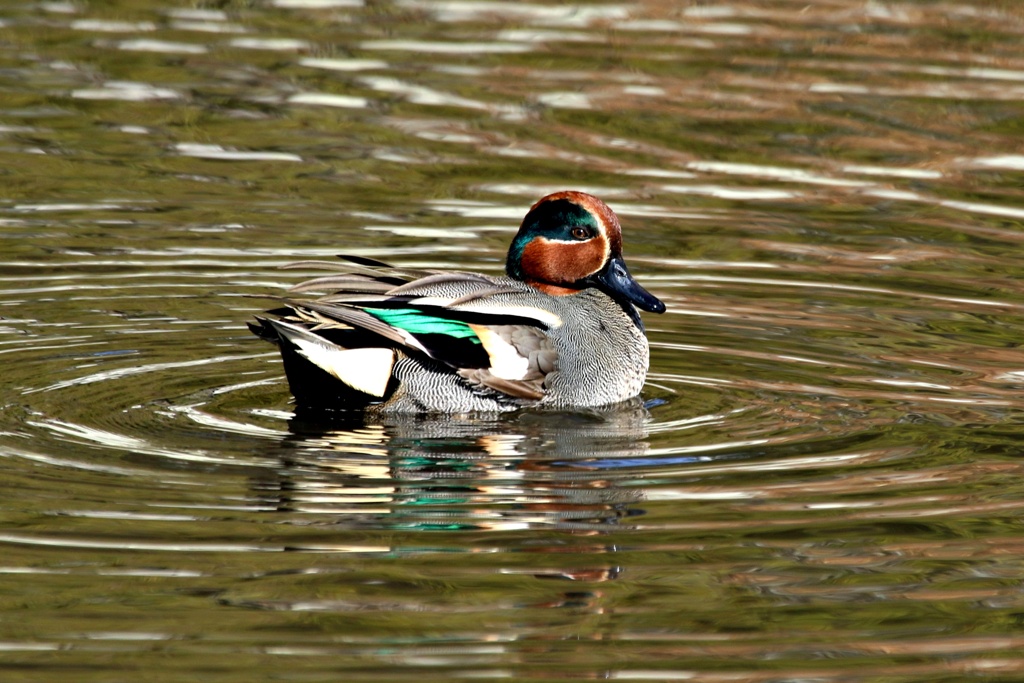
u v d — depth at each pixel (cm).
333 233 1695
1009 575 917
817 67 2275
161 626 837
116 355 1338
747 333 1437
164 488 1034
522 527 983
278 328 1203
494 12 2569
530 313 1290
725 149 1980
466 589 891
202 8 2588
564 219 1351
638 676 796
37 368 1291
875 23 2509
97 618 844
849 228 1744
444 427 1212
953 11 2588
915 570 924
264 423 1191
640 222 1742
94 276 1553
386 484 1058
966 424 1199
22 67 2258
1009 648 831
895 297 1538
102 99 2142
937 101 2136
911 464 1109
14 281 1528
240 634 831
